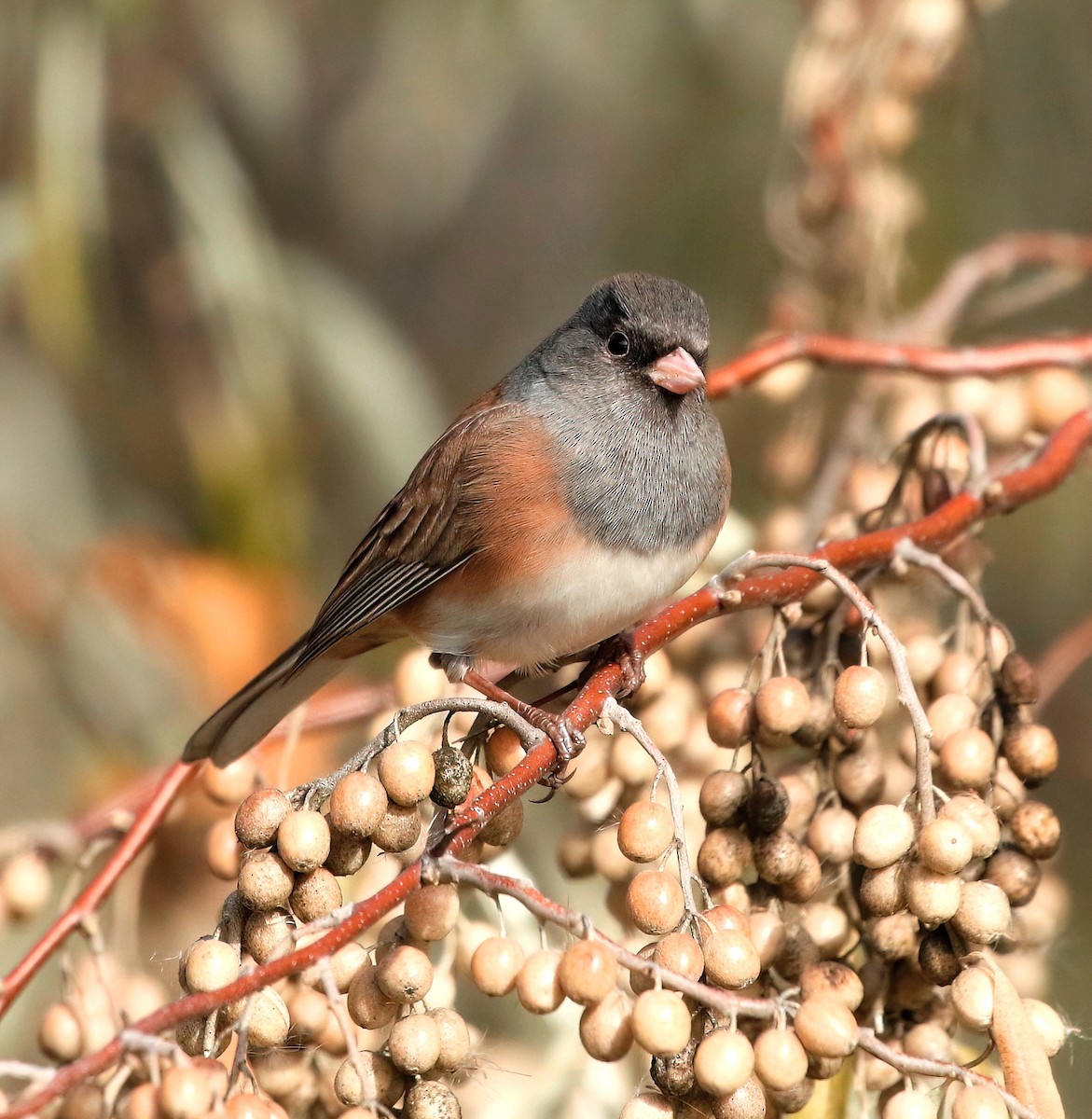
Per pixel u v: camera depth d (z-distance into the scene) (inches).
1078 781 388.5
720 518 267.6
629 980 186.5
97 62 396.5
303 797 176.4
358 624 268.8
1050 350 274.7
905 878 172.7
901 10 329.4
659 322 262.1
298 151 505.4
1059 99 408.5
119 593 382.9
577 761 224.1
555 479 257.1
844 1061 186.4
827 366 281.6
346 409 410.0
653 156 435.8
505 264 505.7
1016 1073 161.9
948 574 214.8
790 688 190.2
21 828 245.3
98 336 423.8
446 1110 164.2
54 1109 179.6
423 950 175.2
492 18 425.1
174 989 248.1
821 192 337.4
